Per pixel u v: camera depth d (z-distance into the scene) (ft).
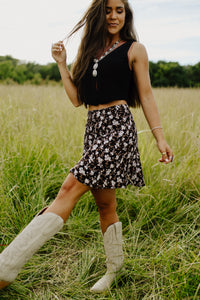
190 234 7.27
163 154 5.53
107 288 5.75
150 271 6.11
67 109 15.64
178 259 6.25
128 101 6.15
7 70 89.66
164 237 7.26
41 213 5.19
